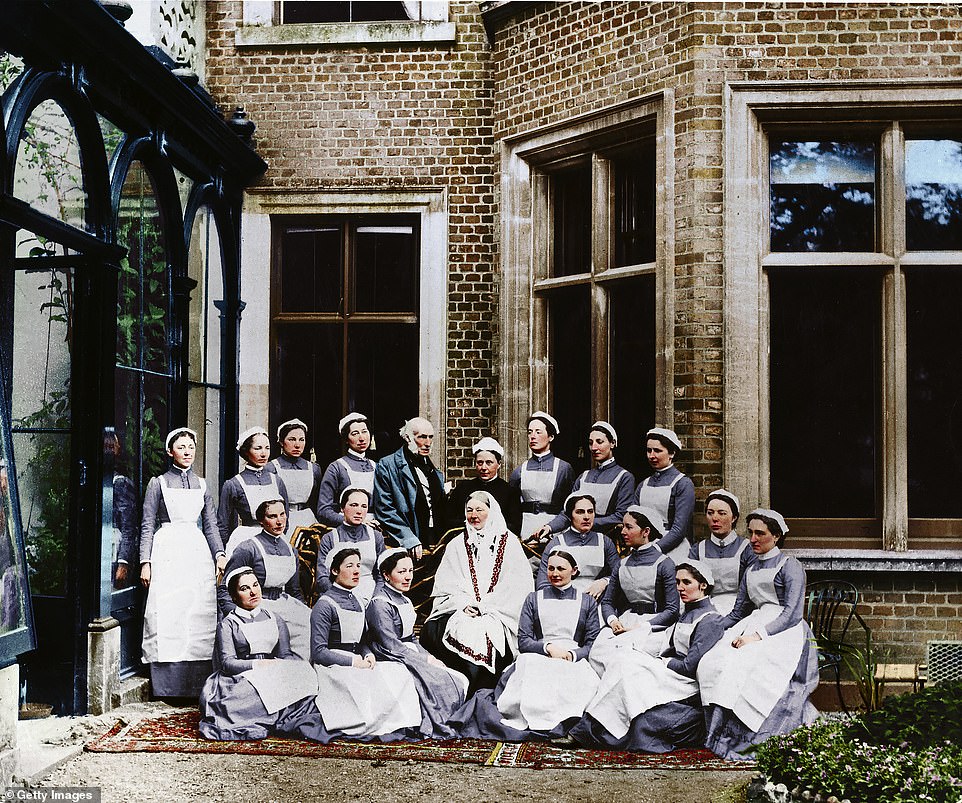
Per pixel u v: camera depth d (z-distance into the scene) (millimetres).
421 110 7984
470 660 6043
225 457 7883
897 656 6375
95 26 5457
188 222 7141
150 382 6664
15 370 5992
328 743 5402
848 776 3918
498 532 6383
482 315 7871
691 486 6242
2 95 5070
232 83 8141
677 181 6602
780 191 6652
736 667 5348
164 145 6582
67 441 5891
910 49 6465
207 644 6266
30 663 5773
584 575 6234
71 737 5375
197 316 7535
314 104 8070
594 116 7070
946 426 6535
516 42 7652
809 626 5781
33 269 5828
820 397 6605
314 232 8219
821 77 6492
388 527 6824
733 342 6441
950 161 6594
